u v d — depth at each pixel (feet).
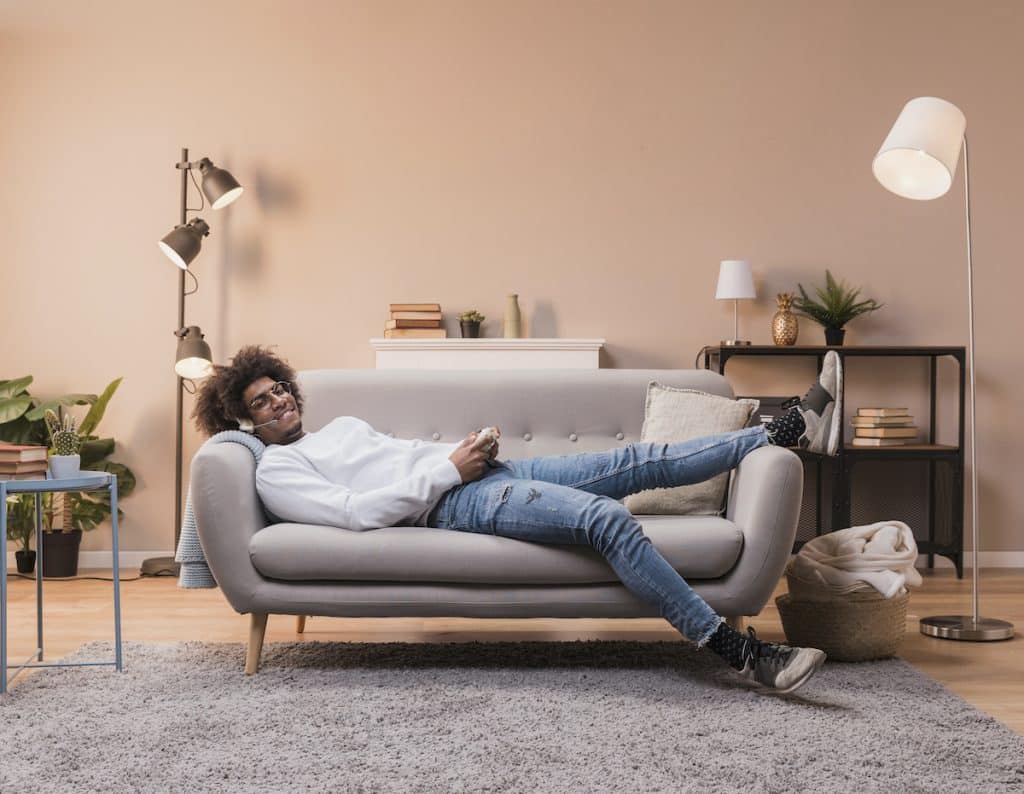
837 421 8.72
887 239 14.92
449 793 5.59
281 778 5.81
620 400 10.21
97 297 14.56
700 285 14.88
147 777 5.82
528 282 14.82
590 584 8.13
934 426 14.84
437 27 14.76
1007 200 14.92
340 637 9.86
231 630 10.16
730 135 14.88
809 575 8.86
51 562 13.57
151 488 14.58
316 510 8.24
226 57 14.64
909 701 7.39
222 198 13.41
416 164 14.76
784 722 6.86
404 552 8.02
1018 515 14.90
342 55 14.73
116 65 14.57
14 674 8.22
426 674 8.21
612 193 14.83
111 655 8.87
